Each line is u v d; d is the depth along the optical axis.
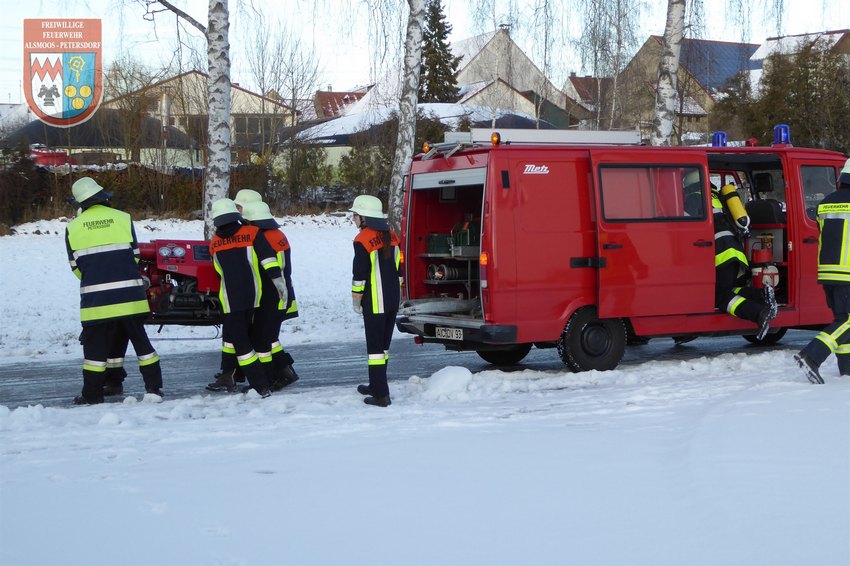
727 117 39.94
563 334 9.23
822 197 10.75
